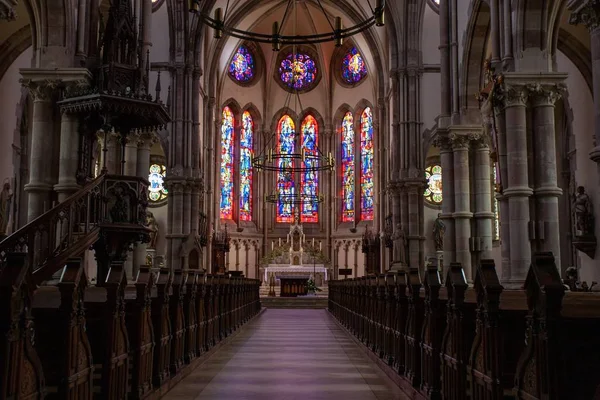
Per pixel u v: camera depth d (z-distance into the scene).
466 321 7.50
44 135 16.64
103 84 15.40
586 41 24.75
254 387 10.90
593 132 24.16
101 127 16.38
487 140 23.89
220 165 49.75
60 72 16.52
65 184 16.23
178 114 35.16
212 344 16.30
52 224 12.02
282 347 17.58
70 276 5.99
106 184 14.76
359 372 12.79
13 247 11.15
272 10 48.94
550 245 17.16
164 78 35.44
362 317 17.94
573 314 5.40
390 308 12.69
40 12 16.66
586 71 24.78
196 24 35.91
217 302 17.55
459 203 23.70
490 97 18.31
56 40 16.83
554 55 18.20
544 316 5.06
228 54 48.88
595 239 23.16
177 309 11.41
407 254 34.56
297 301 45.12
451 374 7.93
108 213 14.77
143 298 8.56
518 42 17.53
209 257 42.84
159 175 42.31
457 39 24.41
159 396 9.67
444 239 24.16
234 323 21.83
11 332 4.78
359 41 47.59
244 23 48.81
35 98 16.73
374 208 47.88
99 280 14.70
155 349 9.92
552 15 17.83
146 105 15.21
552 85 17.27
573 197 25.05
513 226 17.27
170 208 35.00
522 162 17.27
